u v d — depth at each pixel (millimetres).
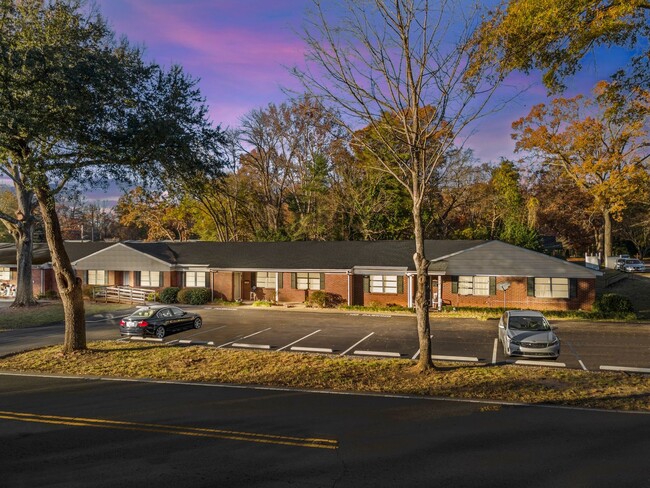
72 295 17703
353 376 13922
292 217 55656
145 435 9234
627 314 26656
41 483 7199
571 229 68500
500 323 19688
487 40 13281
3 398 12055
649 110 21281
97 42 15773
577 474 7367
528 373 14094
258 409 10883
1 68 13266
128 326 21641
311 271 33688
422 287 14375
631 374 14273
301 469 7613
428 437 8984
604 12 15789
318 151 49156
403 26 12930
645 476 7289
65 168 15367
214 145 17500
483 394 11898
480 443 8656
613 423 9727
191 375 14398
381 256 34125
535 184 64812
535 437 8938
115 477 7383
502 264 30672
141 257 38562
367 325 25297
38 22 14531
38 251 45500
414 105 13516
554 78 18141
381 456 8102
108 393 12477
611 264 56594
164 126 15359
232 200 53531
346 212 47062
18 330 25938
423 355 14336
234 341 20953
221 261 37188
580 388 12391
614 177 43000
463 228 53250
